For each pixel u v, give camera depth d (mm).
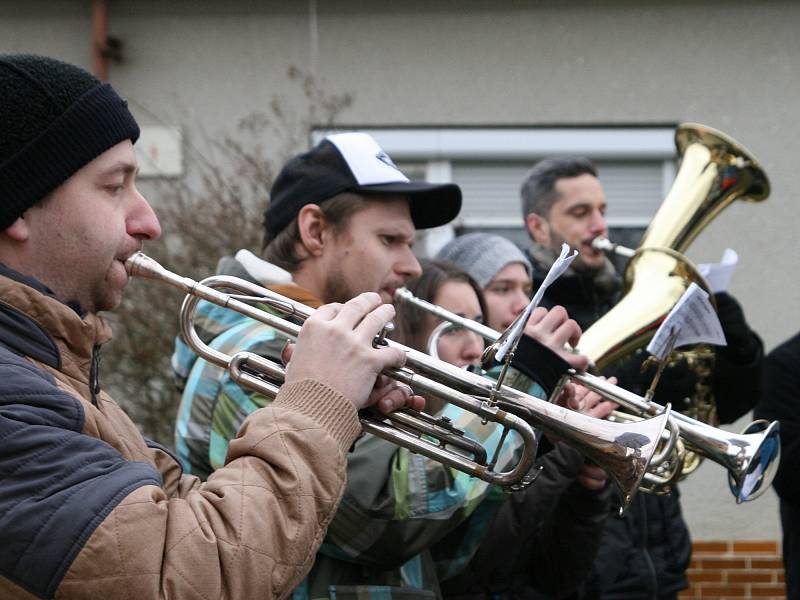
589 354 3752
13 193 1987
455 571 3139
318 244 3133
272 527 1896
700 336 3102
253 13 7348
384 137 7328
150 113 7316
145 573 1789
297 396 2018
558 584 3520
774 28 7234
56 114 2012
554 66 7301
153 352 6672
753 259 7137
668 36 7270
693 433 3053
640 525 4195
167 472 2369
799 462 4156
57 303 2014
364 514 2684
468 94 7320
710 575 6789
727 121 7230
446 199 3232
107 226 2057
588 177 4754
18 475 1812
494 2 7316
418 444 2426
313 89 7266
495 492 3109
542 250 4797
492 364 2822
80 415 1928
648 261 4004
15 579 1778
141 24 7371
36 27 7477
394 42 7340
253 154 7238
